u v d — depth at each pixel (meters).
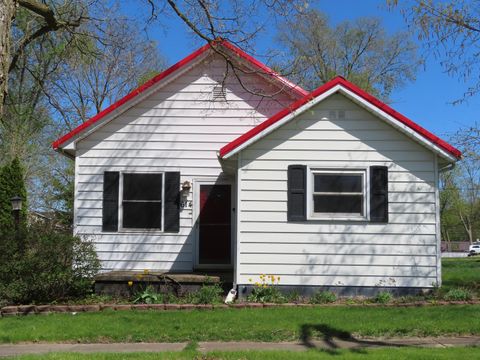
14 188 17.30
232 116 12.98
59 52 14.95
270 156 10.84
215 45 10.75
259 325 8.41
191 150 12.94
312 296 10.53
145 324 8.64
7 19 6.68
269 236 10.70
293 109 10.70
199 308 9.78
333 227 10.71
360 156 10.81
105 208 12.70
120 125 12.92
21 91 19.67
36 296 10.44
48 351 7.31
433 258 10.59
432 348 7.11
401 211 10.70
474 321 8.58
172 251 12.74
